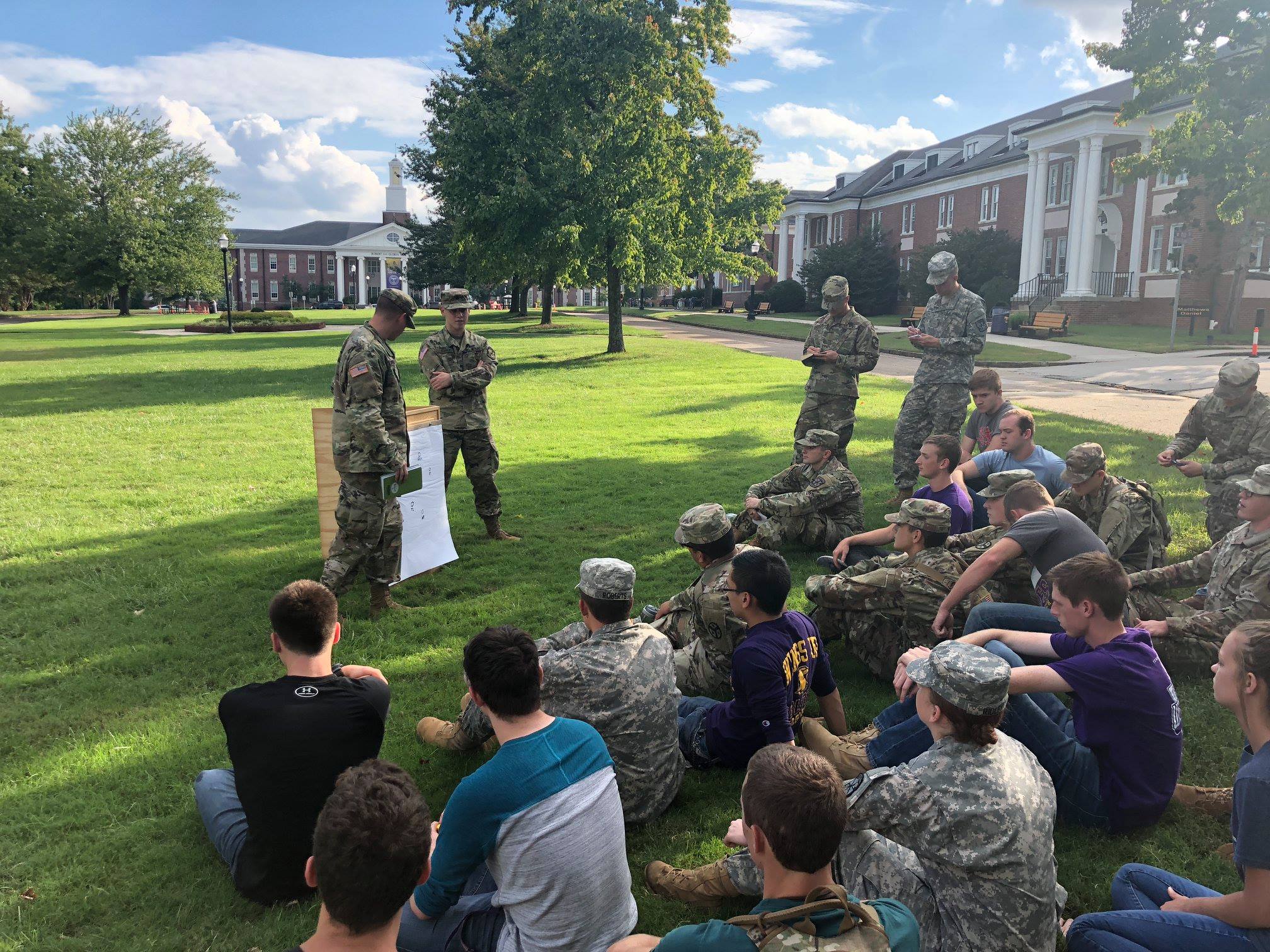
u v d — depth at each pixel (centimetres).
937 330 864
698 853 349
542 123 2573
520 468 1102
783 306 5834
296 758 305
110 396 1786
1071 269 3756
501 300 8081
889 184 6250
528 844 255
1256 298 3419
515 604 632
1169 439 1177
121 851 354
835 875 270
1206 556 488
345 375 578
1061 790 351
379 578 613
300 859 314
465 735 411
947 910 255
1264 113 1975
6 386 1952
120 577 691
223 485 1020
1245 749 267
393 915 195
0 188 6000
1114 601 339
